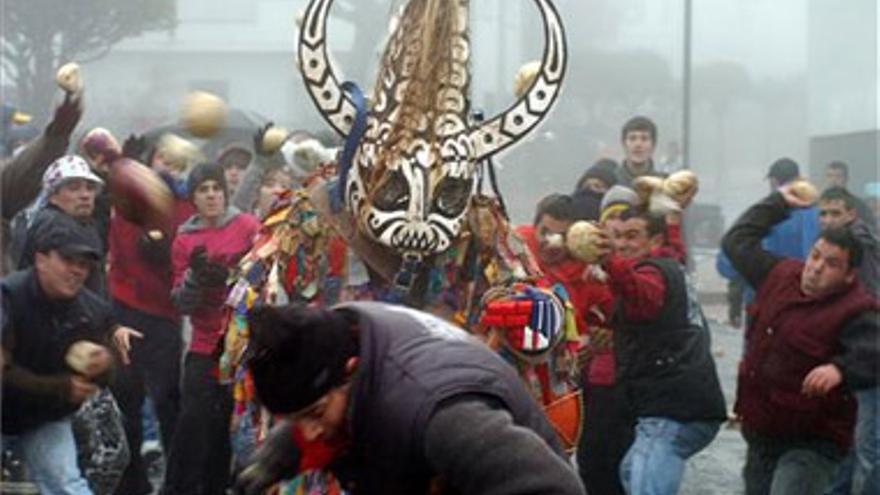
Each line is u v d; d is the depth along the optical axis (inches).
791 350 254.7
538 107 199.2
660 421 254.1
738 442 280.1
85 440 248.8
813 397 253.8
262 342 131.0
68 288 243.4
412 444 127.6
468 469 125.0
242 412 190.1
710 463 271.9
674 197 255.6
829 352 253.1
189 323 268.4
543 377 195.8
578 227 236.4
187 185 263.3
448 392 127.6
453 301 196.4
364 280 195.8
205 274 256.8
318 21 193.6
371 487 132.6
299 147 240.1
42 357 243.3
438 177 189.9
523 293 193.0
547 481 124.0
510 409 129.6
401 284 192.5
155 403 270.7
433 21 190.7
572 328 197.3
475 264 197.3
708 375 255.3
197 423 260.5
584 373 254.4
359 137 191.5
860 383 253.0
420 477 129.6
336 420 132.0
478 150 196.5
